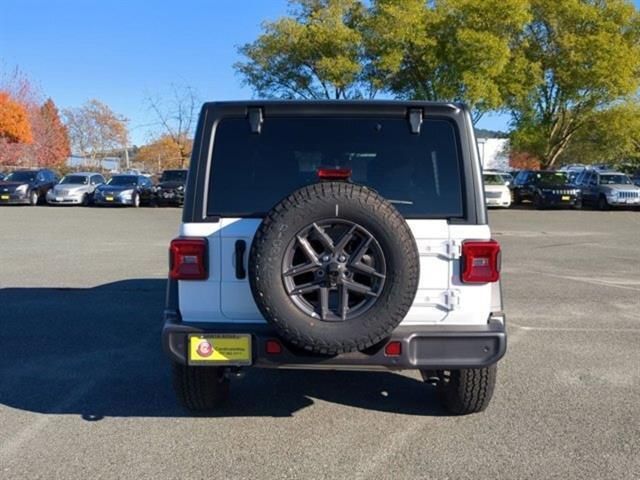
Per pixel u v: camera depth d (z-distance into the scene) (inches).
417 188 157.1
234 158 158.1
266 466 148.9
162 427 171.3
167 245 560.4
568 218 928.9
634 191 1089.4
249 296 151.6
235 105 158.6
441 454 155.3
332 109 158.4
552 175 1159.0
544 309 319.6
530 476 144.1
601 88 1179.3
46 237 621.9
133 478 142.7
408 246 138.6
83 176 1186.6
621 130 1248.2
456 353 148.9
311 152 159.5
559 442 162.2
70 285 368.5
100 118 2463.1
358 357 146.8
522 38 1160.2
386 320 139.1
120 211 1005.8
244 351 148.9
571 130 1298.0
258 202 156.0
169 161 2005.4
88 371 218.2
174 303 156.7
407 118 158.7
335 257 138.3
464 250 150.0
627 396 196.4
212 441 162.7
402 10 1078.4
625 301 339.0
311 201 137.5
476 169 155.6
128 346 248.1
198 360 149.8
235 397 194.9
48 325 279.6
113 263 451.2
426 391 201.2
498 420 176.6
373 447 159.5
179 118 1679.4
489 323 152.5
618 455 154.9
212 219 152.9
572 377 214.4
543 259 498.3
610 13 1169.4
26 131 1692.9
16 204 1152.8
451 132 157.8
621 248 571.2
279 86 1225.4
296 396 196.2
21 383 206.1
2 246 550.0
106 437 164.7
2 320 287.6
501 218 925.2
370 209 137.6
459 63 1074.7
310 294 141.5
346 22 1169.4
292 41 1136.8
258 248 137.9
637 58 1154.7
